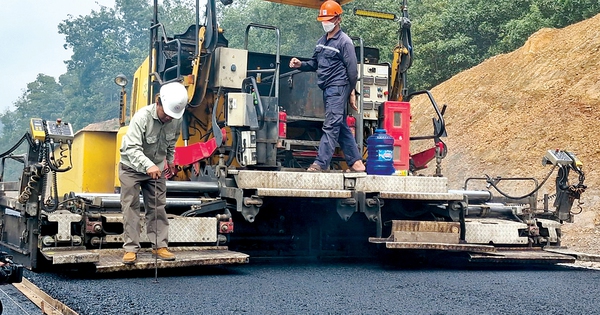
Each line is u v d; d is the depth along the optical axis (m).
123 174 6.42
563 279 6.82
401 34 9.09
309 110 8.62
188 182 7.54
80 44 67.88
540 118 16.91
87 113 60.12
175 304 5.00
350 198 7.37
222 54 8.21
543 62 18.91
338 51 7.74
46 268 6.84
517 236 8.12
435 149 8.45
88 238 6.78
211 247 7.09
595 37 18.30
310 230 8.29
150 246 7.03
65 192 11.00
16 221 7.24
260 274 6.79
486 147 17.44
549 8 22.92
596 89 16.56
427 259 8.34
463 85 21.06
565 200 8.54
